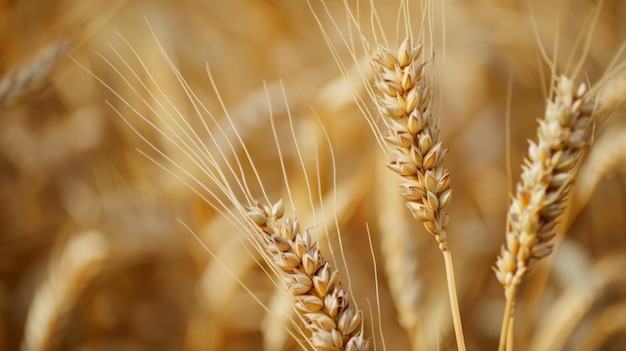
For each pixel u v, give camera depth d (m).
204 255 0.98
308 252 0.62
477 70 1.21
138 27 1.22
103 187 1.17
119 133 1.20
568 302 0.88
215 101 1.16
